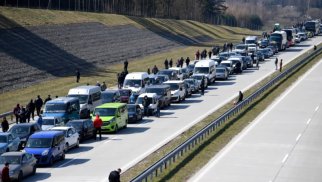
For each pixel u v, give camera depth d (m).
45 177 79.38
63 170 83.19
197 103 142.62
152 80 153.25
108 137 106.44
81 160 89.19
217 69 180.88
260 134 105.81
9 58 186.38
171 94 142.12
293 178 78.38
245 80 180.25
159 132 109.38
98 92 132.25
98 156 91.56
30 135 93.12
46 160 85.00
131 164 85.56
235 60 197.75
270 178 78.19
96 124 104.56
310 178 78.62
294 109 131.75
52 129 95.25
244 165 84.50
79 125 102.56
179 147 85.56
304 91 157.75
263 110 130.12
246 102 133.25
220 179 76.94
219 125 110.06
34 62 190.88
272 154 91.56
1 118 126.44
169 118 124.12
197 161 85.38
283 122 117.25
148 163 85.31
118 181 67.56
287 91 157.75
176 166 81.25
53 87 165.38
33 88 162.88
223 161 86.50
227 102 142.62
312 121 118.94
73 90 128.12
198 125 114.88
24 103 142.62
